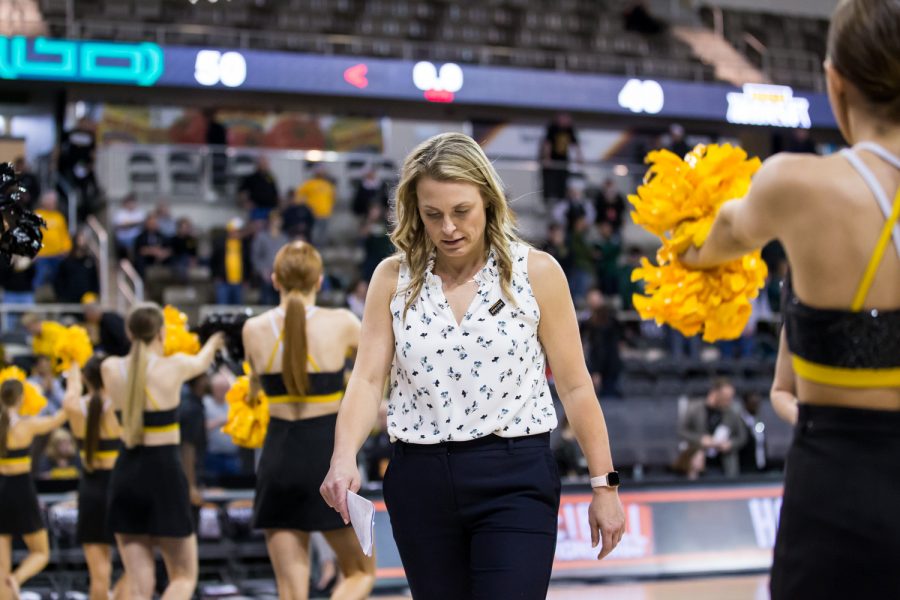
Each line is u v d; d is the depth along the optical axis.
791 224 2.24
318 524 5.53
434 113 21.48
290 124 20.45
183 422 9.05
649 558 9.52
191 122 19.47
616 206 17.23
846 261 2.17
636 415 13.51
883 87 2.18
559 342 3.15
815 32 24.83
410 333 3.11
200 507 9.20
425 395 3.08
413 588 3.11
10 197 3.82
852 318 2.16
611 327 14.09
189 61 17.92
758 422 12.64
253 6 21.67
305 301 5.68
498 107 21.80
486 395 3.05
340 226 16.53
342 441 3.06
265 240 15.28
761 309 16.59
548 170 17.22
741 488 9.95
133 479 6.32
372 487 8.85
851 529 2.14
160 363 6.40
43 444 10.44
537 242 16.50
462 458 3.04
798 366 2.27
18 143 16.20
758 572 9.77
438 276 3.16
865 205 2.17
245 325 5.73
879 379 2.15
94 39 17.77
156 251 15.10
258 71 18.33
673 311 2.96
